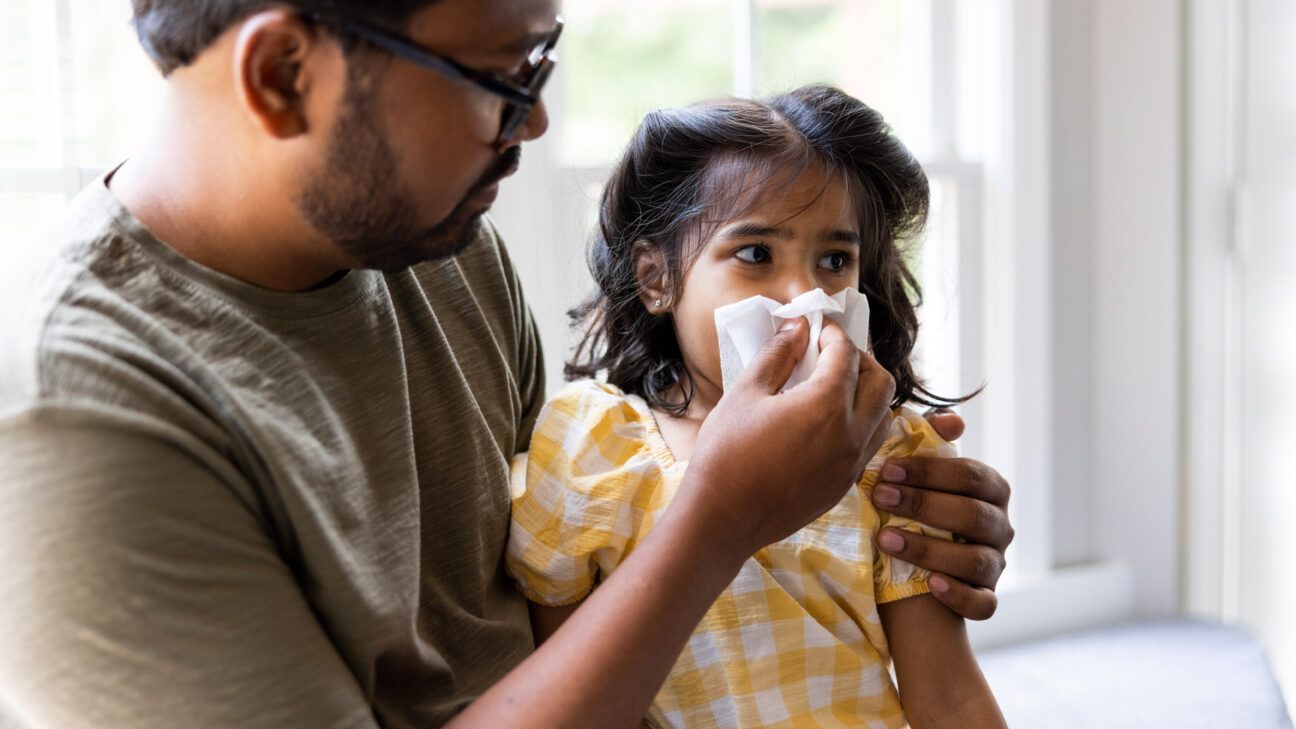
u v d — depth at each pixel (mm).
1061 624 1980
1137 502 2082
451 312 1001
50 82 1192
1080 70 1972
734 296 1050
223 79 742
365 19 707
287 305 791
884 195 1170
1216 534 2092
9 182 1193
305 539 723
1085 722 1536
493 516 970
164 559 648
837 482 826
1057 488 2027
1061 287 1991
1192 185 2041
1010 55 1871
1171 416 2068
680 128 1122
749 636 1017
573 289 1577
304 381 776
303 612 708
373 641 755
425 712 839
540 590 1032
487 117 771
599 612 763
